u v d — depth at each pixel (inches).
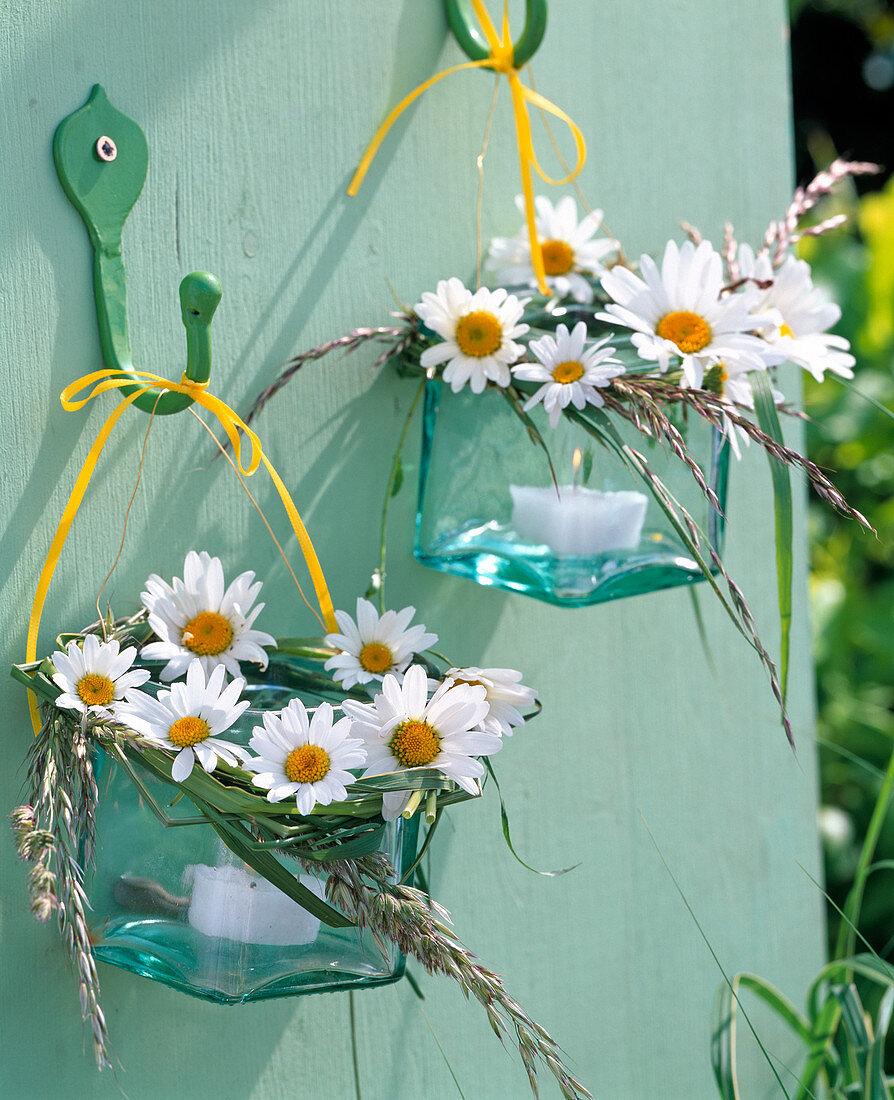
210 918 38.4
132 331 40.6
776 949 47.4
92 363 40.3
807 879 47.8
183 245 40.9
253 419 41.6
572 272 43.0
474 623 43.8
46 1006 40.3
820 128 151.1
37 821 38.1
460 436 41.8
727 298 40.6
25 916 40.1
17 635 39.9
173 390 39.7
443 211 43.1
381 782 38.2
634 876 45.6
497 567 41.5
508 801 44.1
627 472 40.9
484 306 40.6
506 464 41.3
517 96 42.1
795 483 47.2
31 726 40.0
